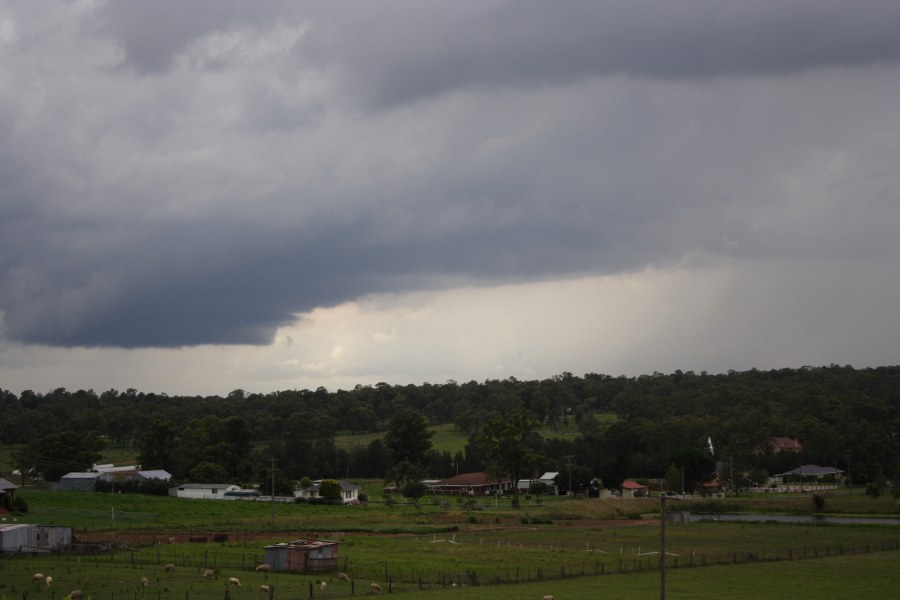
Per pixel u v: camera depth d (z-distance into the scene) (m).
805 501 182.00
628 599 73.94
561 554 105.12
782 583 84.69
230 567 90.00
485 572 88.75
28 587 74.94
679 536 129.75
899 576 89.81
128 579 80.38
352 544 114.38
